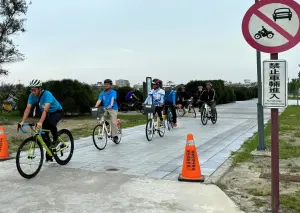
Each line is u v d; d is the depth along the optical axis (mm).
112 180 5801
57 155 6871
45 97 6398
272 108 4027
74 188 5359
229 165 6848
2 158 7453
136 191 5199
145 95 14102
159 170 6516
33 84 6246
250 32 4070
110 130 9391
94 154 8133
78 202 4734
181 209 4465
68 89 20406
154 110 10266
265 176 6004
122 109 25547
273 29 3963
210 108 15305
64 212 4375
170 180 5789
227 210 4422
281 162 7141
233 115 20562
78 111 20594
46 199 4855
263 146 8172
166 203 4688
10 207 4555
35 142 6141
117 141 9656
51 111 6656
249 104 35438
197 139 10531
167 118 13078
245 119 17797
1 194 5078
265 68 4016
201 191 5184
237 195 5039
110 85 9156
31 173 6031
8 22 19703
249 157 7668
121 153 8266
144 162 7242
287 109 25906
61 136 7004
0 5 19547
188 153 5797
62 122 16844
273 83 3992
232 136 11172
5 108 21812
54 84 20219
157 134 11750
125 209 4469
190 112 21031
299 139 10227
